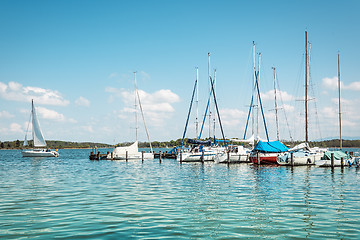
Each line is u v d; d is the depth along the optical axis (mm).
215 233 12273
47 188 23984
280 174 34219
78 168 44594
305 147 47438
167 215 15078
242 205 17406
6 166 49969
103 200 18891
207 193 21469
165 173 36156
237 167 44188
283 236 11945
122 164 52688
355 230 12680
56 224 13500
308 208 16641
